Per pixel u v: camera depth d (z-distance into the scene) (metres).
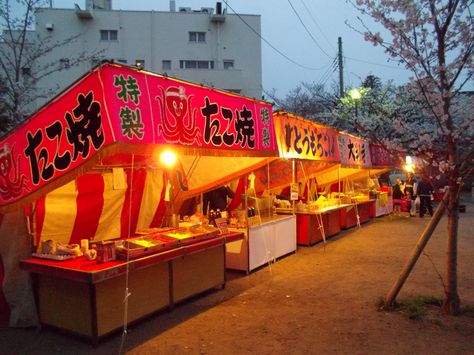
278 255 8.62
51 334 4.81
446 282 5.21
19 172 4.72
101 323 4.50
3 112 9.76
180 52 26.78
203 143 5.22
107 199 6.13
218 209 7.98
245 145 6.11
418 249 5.30
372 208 15.40
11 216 5.00
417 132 6.20
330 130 10.54
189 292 5.88
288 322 5.08
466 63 5.01
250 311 5.52
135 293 4.96
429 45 5.12
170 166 7.01
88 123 4.08
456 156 5.06
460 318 5.02
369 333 4.66
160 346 4.46
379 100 21.38
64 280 4.66
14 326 4.99
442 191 5.80
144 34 26.31
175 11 28.28
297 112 27.44
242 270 7.56
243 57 27.36
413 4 5.00
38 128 4.54
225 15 26.98
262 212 9.31
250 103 6.36
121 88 4.11
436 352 4.15
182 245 5.62
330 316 5.24
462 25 4.98
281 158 7.79
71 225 5.68
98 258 4.66
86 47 25.23
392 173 26.31
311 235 10.13
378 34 5.24
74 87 4.25
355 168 12.88
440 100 5.08
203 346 4.44
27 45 13.10
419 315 5.10
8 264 4.96
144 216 6.82
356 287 6.50
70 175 4.19
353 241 10.68
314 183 12.43
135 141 4.12
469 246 9.66
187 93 5.02
